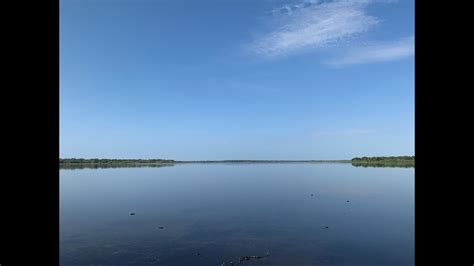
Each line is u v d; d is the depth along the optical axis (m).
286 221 16.81
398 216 17.77
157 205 22.11
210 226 15.84
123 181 43.00
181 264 10.77
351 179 42.69
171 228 15.46
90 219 17.53
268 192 29.47
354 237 13.73
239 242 13.11
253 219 17.34
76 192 29.97
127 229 15.32
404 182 36.78
